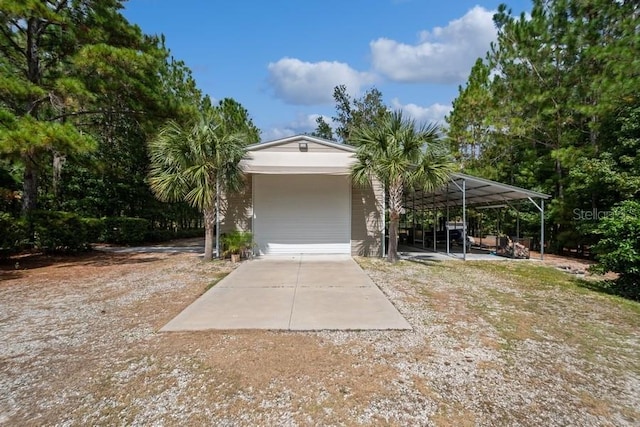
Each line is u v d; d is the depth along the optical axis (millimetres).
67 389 3115
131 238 17328
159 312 5422
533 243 16250
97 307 5711
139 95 11648
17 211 13211
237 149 10500
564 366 3650
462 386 3213
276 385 3193
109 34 11227
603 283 7738
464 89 19453
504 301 6297
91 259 11508
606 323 5102
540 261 11945
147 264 10391
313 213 12414
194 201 10469
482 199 15977
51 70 11523
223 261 10867
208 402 2914
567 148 12836
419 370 3510
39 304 5895
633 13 11328
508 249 13391
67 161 12477
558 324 5020
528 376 3422
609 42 11500
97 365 3582
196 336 4379
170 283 7625
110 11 11375
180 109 12461
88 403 2902
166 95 12891
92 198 16953
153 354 3844
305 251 12375
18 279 8078
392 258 11016
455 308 5766
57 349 3984
